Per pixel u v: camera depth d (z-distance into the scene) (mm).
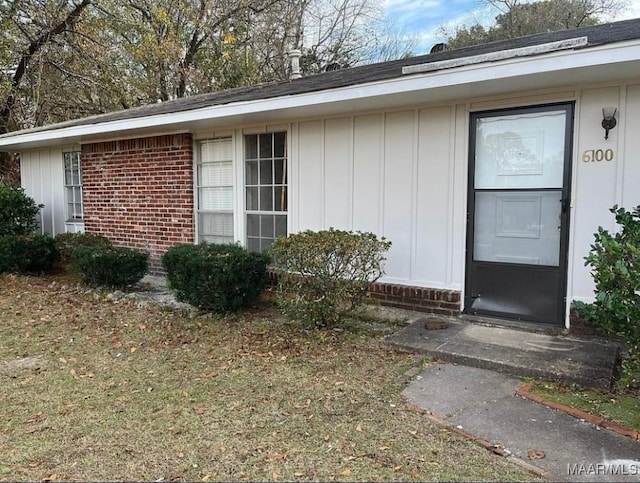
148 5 17031
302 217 6707
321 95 5496
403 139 5734
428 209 5613
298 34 20469
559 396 3402
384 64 7855
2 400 3605
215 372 4074
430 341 4508
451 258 5488
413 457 2699
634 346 3178
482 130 5215
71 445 2934
